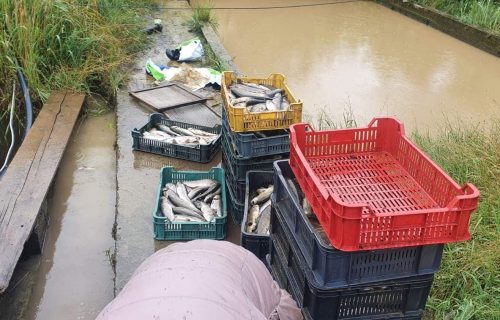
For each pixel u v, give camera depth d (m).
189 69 6.73
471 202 2.16
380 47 9.17
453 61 8.64
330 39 9.46
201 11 9.13
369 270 2.28
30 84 6.12
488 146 4.55
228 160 4.17
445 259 3.34
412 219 2.14
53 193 4.57
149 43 7.95
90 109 6.16
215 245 2.08
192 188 4.09
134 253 3.58
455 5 10.84
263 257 3.30
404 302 2.40
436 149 4.58
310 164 2.87
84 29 6.75
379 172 2.80
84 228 4.15
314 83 7.33
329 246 2.21
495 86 7.61
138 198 4.21
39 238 3.86
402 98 6.99
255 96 4.18
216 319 1.52
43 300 3.43
